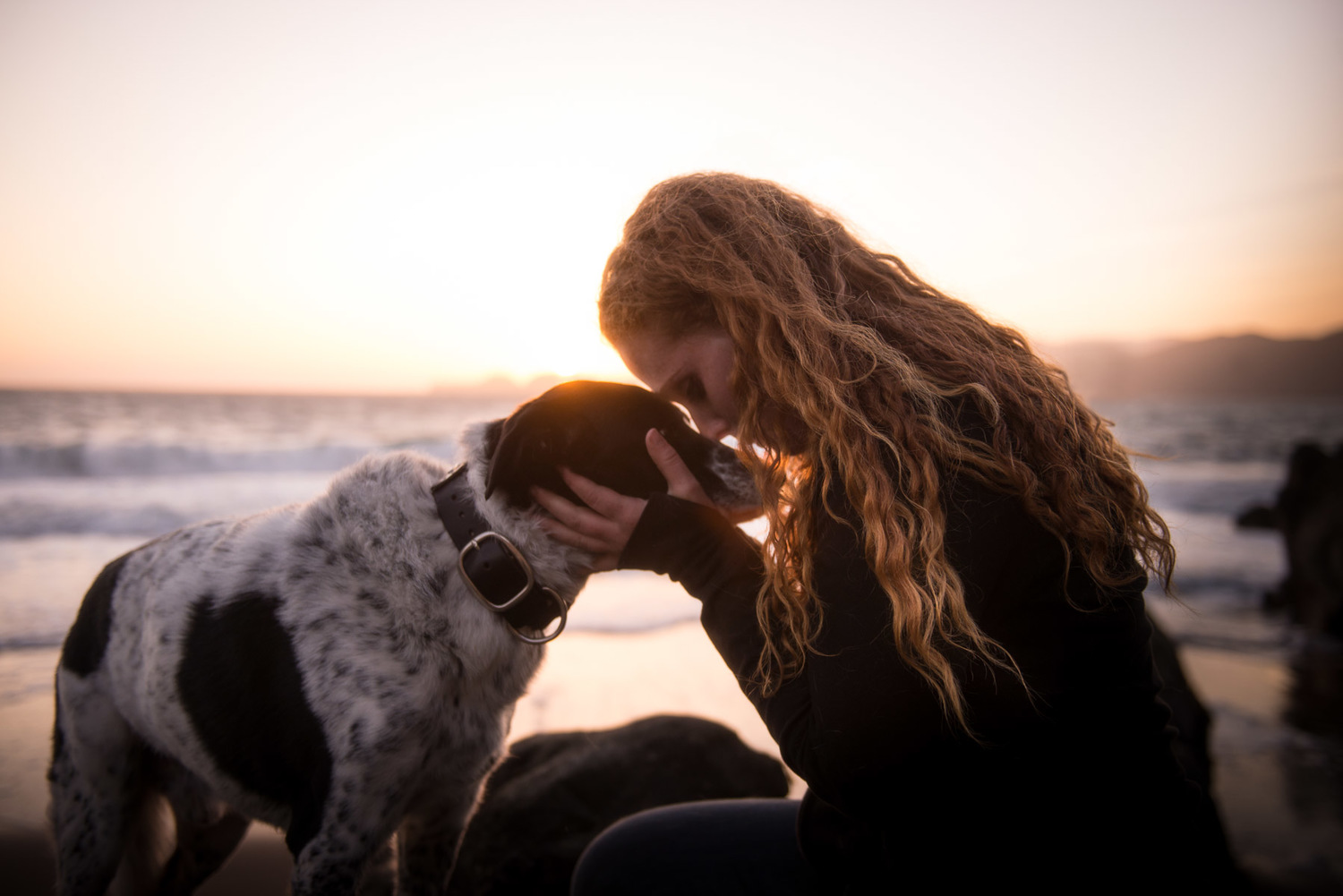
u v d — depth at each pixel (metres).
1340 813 3.59
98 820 2.12
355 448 14.59
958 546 1.12
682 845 1.67
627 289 1.49
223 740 1.90
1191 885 1.20
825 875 1.46
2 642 4.94
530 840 2.64
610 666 4.86
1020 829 1.17
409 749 1.82
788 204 1.50
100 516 9.60
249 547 2.00
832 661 1.16
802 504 1.30
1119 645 1.17
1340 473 7.76
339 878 1.77
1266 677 5.74
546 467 1.88
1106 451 1.28
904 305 1.40
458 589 1.87
